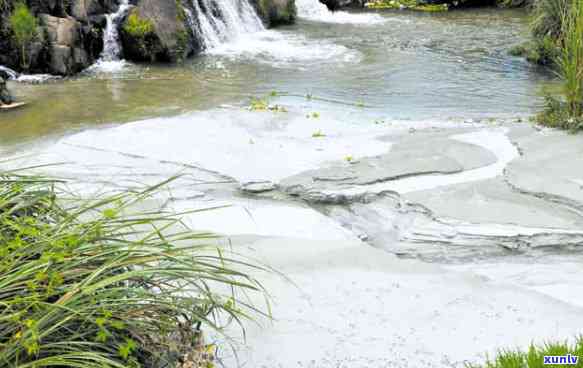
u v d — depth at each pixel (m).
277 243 5.16
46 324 2.88
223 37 13.70
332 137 7.61
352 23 16.36
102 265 3.07
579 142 7.07
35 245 3.13
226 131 7.80
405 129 7.95
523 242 5.12
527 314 4.20
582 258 5.00
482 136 7.44
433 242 5.20
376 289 4.52
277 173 6.43
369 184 6.11
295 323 4.12
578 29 7.71
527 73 11.26
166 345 3.26
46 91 9.94
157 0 12.36
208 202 5.90
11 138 7.76
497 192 5.89
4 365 2.75
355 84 10.55
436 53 12.89
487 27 15.70
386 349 3.87
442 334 4.01
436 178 6.22
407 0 19.27
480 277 4.67
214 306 3.41
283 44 13.75
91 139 7.51
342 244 5.15
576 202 5.59
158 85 10.39
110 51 12.04
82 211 3.39
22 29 10.45
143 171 6.55
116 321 2.95
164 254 3.17
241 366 3.71
